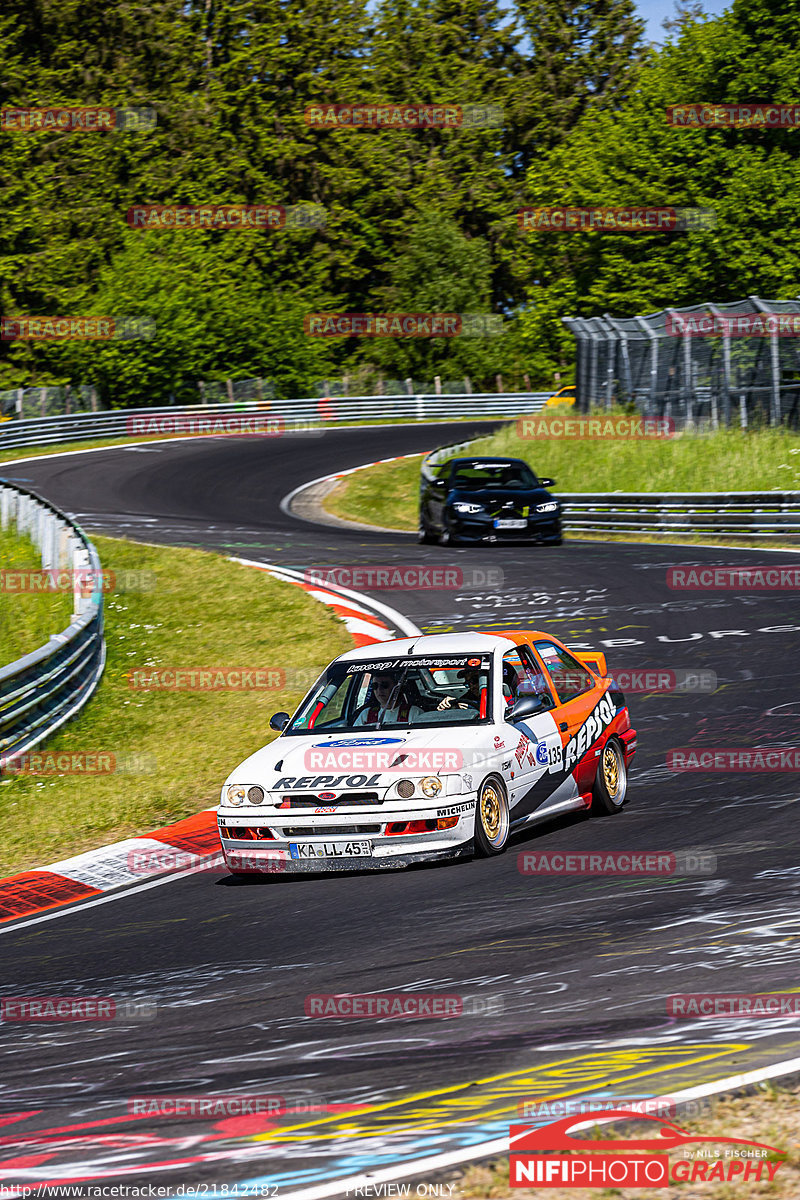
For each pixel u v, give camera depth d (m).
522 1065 6.83
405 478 58.34
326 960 9.68
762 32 66.94
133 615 28.64
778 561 30.48
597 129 76.94
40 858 15.06
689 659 21.84
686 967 8.44
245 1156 5.87
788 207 62.72
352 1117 6.27
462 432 75.44
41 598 27.95
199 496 52.97
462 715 13.20
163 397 79.56
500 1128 5.90
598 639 24.14
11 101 94.19
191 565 33.66
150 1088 7.11
